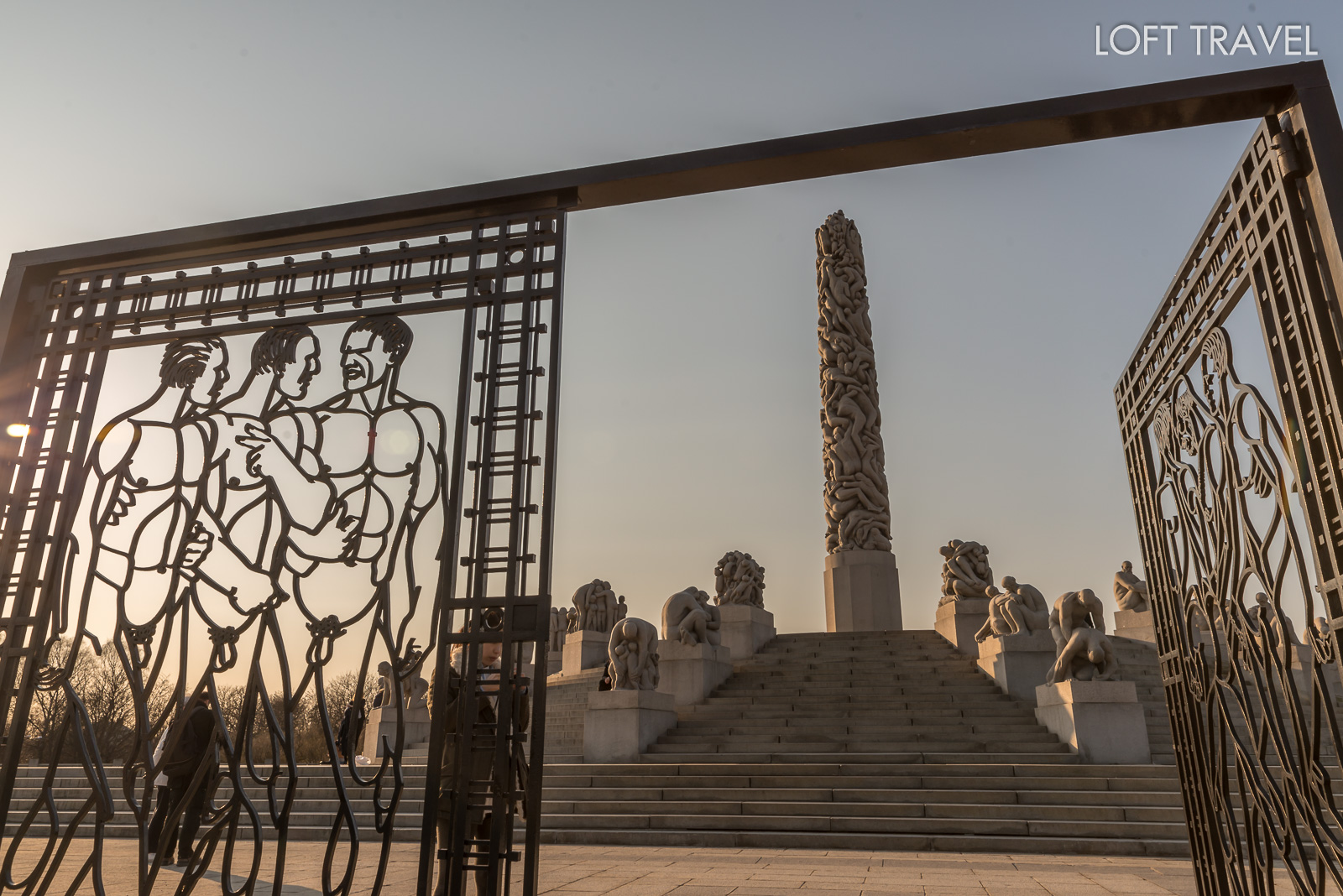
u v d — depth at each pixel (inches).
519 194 191.9
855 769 507.2
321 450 185.9
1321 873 143.9
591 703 620.1
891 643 861.8
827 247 1196.5
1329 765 505.0
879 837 413.1
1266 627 155.6
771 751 592.4
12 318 209.9
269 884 293.9
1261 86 152.9
